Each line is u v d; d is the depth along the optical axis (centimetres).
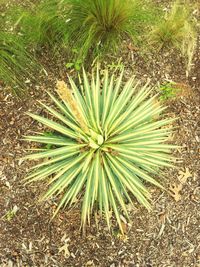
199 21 168
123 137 126
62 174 129
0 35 143
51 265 136
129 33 153
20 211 141
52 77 156
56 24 148
